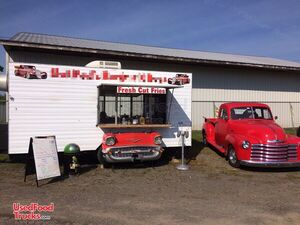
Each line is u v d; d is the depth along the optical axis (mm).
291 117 21859
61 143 9039
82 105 9266
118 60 16297
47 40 16047
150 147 9148
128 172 8734
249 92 20359
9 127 8547
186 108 10547
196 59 17000
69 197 6367
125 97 9688
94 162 10039
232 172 8930
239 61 19250
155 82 10070
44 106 8859
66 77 9078
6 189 6914
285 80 21844
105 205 5906
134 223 5062
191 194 6707
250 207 5922
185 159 10688
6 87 9875
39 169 7387
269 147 8758
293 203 6195
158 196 6523
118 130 9555
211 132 12547
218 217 5387
